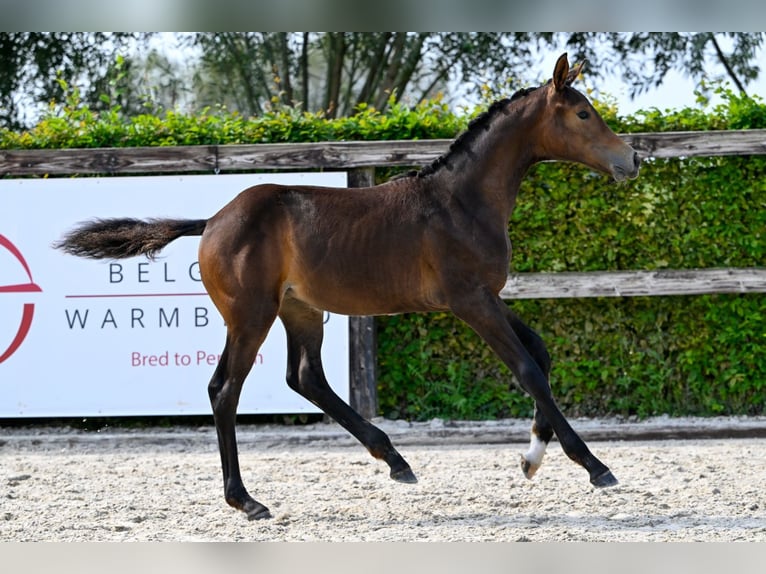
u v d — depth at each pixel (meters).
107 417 11.96
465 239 7.45
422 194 7.65
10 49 22.78
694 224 11.66
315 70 28.14
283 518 7.23
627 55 23.47
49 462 10.09
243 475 9.17
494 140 7.66
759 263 11.70
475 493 8.18
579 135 7.56
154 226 7.97
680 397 11.79
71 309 11.59
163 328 11.52
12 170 11.64
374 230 7.56
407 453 10.41
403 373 11.82
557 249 11.70
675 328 11.69
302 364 8.20
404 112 11.85
